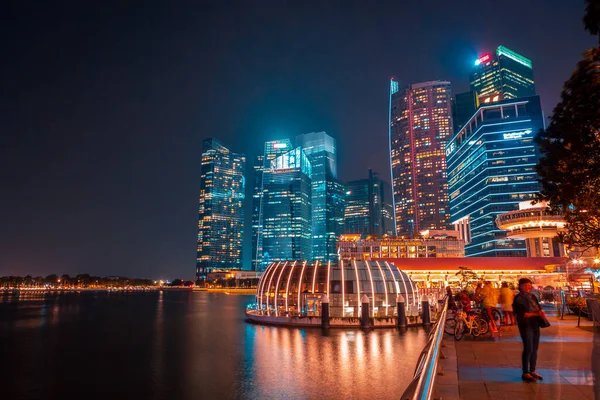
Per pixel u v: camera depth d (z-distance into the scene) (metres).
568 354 16.20
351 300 61.19
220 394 29.59
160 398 29.25
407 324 58.22
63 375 36.47
